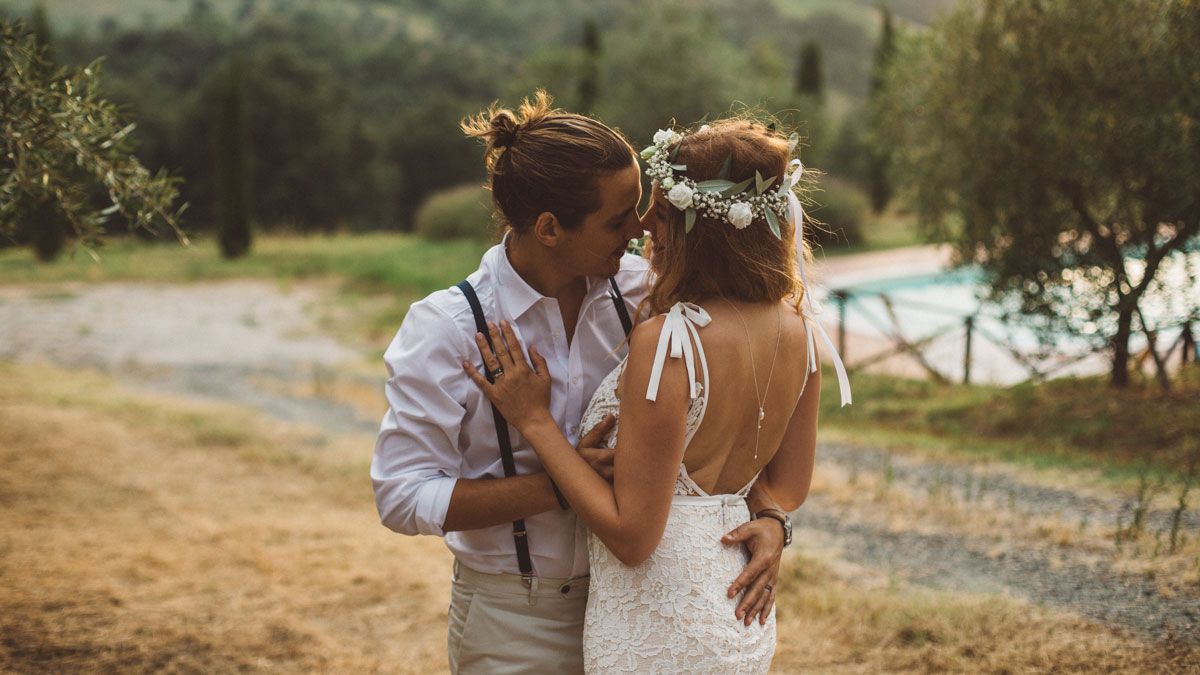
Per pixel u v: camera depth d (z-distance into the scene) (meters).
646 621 1.63
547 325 1.77
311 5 88.38
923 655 3.22
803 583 4.11
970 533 4.71
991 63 8.18
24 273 20.94
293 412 9.68
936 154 8.98
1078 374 9.49
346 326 16.34
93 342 14.64
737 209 1.56
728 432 1.65
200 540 4.93
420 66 55.34
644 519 1.54
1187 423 6.74
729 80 22.89
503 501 1.66
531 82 25.58
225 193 23.95
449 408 1.70
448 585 4.29
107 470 6.36
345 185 41.28
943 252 21.98
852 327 14.22
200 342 14.93
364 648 3.60
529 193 1.66
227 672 3.30
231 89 23.86
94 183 3.56
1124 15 7.32
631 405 1.55
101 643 3.43
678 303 1.60
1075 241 8.04
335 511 5.71
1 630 3.45
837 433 7.93
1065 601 3.63
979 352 11.56
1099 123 7.26
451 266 20.95
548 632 1.81
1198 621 3.28
